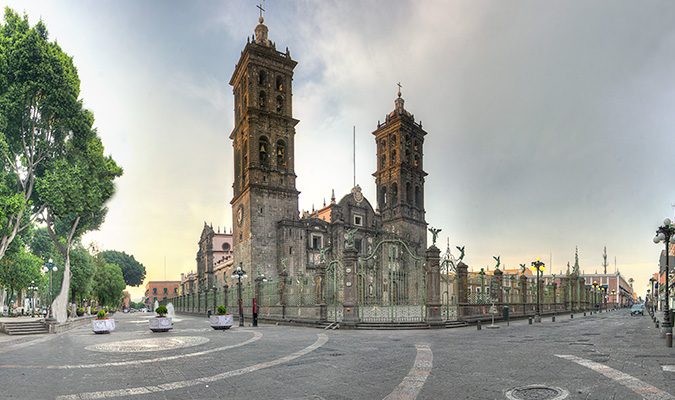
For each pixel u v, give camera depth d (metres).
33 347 21.95
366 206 84.38
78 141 44.22
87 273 64.12
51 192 40.62
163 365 15.01
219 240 105.06
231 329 32.88
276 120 73.50
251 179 69.50
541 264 38.09
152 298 177.88
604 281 140.75
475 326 32.16
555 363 13.94
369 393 10.43
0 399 10.45
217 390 10.98
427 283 31.36
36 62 40.22
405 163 92.00
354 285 31.28
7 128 40.59
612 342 19.89
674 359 14.45
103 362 16.08
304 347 19.44
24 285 50.66
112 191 47.53
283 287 39.78
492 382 11.32
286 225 69.56
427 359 15.22
